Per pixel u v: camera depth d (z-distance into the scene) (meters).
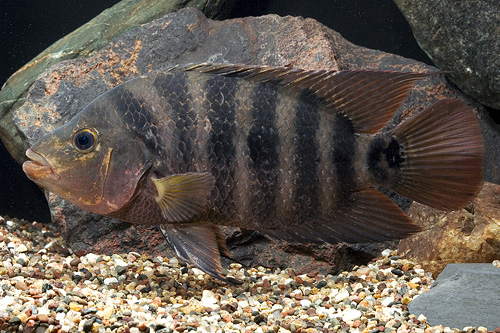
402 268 0.54
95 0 0.69
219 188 0.43
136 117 0.44
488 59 0.57
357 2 0.68
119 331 0.43
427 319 0.47
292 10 0.69
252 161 0.43
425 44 0.60
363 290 0.51
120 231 0.57
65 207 0.56
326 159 0.43
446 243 0.53
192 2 0.66
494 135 0.60
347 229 0.44
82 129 0.44
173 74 0.44
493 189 0.55
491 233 0.52
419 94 0.59
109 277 0.52
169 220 0.44
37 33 0.69
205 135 0.43
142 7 0.66
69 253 0.59
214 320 0.46
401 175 0.43
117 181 0.44
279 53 0.59
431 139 0.43
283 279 0.53
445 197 0.43
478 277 0.47
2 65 0.69
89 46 0.64
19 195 0.69
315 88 0.43
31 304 0.45
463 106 0.42
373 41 0.69
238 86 0.43
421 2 0.59
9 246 0.57
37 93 0.59
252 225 0.44
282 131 0.43
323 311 0.48
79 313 0.45
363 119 0.43
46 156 0.44
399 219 0.44
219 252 0.46
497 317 0.46
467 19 0.57
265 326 0.45
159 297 0.49
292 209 0.44
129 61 0.60
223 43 0.60
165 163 0.44
